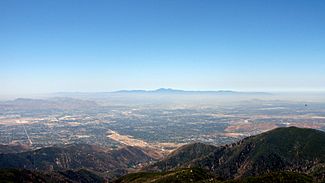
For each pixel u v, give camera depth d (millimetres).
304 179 174625
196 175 198250
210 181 184375
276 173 180500
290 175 177250
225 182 177250
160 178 198500
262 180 172000
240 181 174250
